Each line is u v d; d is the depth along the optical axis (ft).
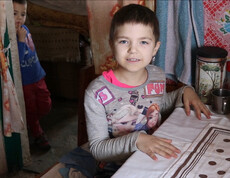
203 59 3.57
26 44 6.57
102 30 4.64
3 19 4.99
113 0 4.39
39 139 7.18
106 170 3.53
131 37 3.03
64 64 9.14
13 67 5.70
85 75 4.74
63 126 8.29
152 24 3.11
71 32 8.53
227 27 3.71
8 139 5.99
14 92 5.36
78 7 9.22
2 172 6.09
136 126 3.47
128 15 3.01
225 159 2.47
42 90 6.95
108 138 3.31
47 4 9.43
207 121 3.16
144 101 3.42
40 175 3.80
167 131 2.96
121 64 3.17
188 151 2.61
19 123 5.52
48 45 8.93
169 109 3.81
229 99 3.25
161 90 3.56
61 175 3.76
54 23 9.26
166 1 3.85
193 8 3.72
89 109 3.30
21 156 6.38
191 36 3.88
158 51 4.09
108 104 3.32
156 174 2.32
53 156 6.97
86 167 3.88
